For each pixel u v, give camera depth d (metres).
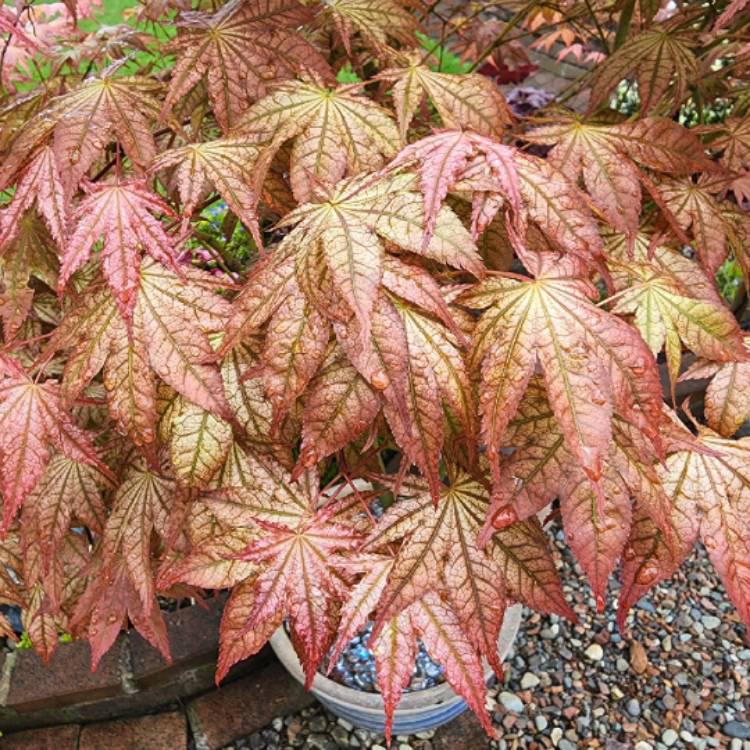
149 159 0.47
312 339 0.39
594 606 0.89
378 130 0.47
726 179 0.53
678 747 0.79
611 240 0.53
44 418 0.45
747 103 0.65
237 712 0.78
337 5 0.54
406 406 0.38
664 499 0.41
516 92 1.18
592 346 0.39
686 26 0.61
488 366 0.40
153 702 0.79
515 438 0.42
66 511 0.54
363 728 0.73
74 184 0.44
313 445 0.41
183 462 0.45
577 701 0.82
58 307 0.63
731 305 0.94
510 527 0.47
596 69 0.60
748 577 0.43
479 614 0.45
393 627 0.46
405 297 0.39
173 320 0.42
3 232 0.45
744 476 0.44
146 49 0.58
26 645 0.78
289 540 0.46
